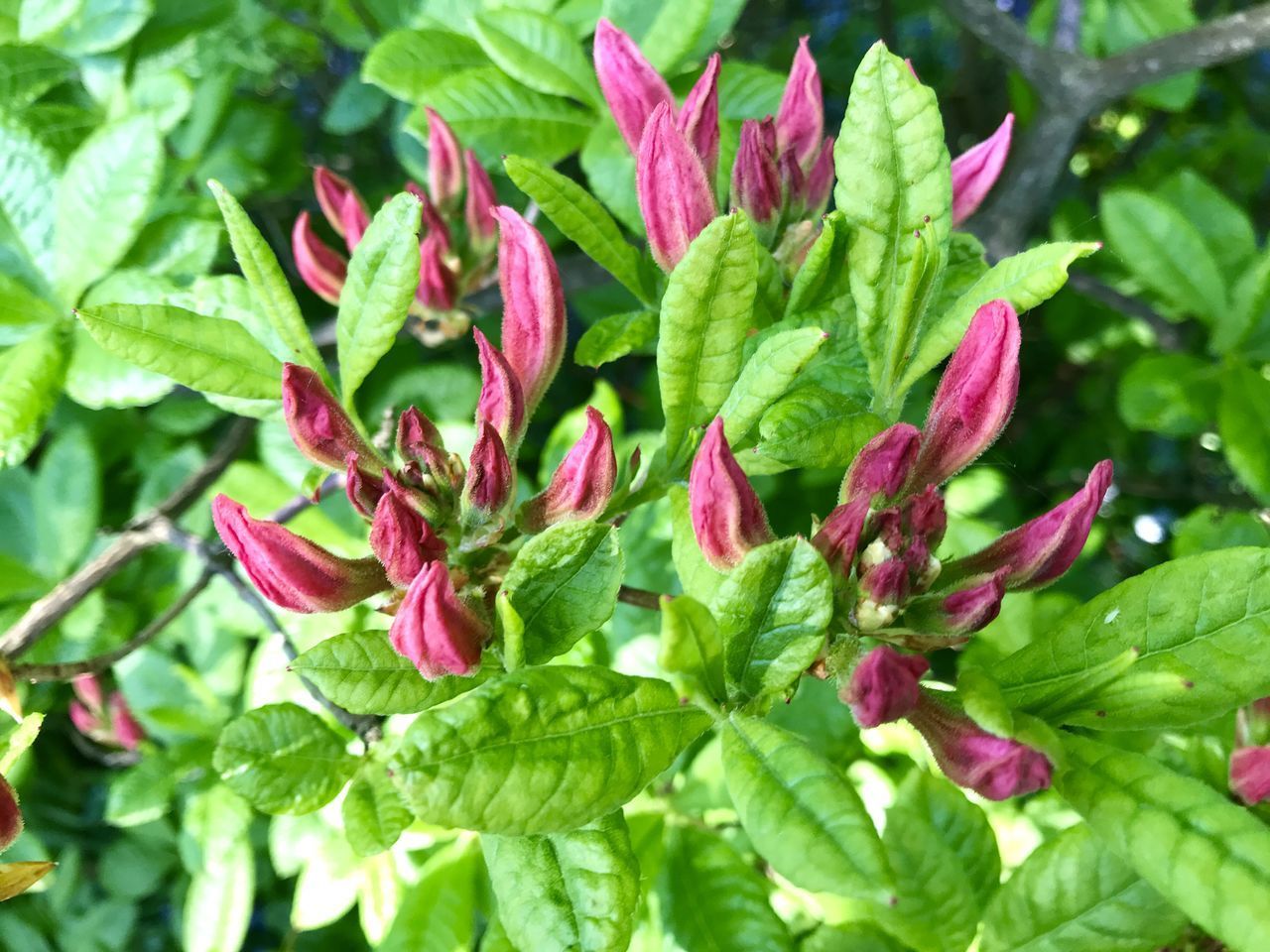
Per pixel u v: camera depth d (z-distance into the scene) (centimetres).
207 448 42
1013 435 52
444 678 16
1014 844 27
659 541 29
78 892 47
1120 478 46
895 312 18
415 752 13
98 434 37
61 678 22
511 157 20
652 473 19
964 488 39
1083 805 14
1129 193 32
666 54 28
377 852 16
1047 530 16
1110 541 47
